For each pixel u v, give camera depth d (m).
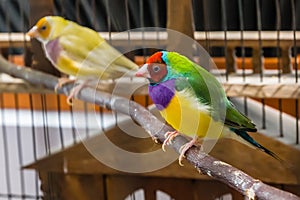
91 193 1.75
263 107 1.63
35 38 1.73
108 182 1.73
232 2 2.04
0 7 2.23
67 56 1.59
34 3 1.71
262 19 2.07
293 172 1.50
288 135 1.56
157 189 1.71
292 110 1.95
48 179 1.78
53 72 1.74
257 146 1.22
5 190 2.49
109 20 1.70
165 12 2.07
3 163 2.49
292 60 1.80
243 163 1.49
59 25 1.62
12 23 2.29
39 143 2.43
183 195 1.69
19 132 2.41
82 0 2.11
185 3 1.52
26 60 1.80
